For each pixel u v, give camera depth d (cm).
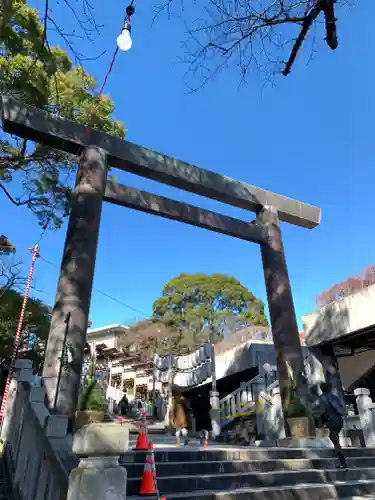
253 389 1277
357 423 1109
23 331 1560
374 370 1570
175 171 1169
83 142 1043
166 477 545
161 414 2670
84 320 854
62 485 387
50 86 1056
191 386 2375
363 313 1272
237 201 1280
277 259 1215
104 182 1033
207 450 661
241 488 569
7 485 643
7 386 916
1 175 1154
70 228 941
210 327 2497
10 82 934
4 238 1480
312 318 1490
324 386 781
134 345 3077
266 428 1170
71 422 736
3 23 634
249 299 2741
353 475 690
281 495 555
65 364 789
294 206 1366
